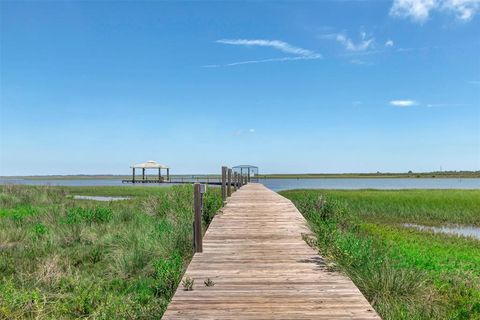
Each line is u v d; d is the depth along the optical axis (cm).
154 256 891
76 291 701
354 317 435
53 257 938
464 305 636
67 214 1489
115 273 867
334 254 693
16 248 1059
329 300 491
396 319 504
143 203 1803
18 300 625
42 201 2370
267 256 734
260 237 930
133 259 879
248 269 641
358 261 667
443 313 591
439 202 2512
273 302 484
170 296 660
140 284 766
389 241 1216
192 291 528
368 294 581
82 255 998
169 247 915
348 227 1420
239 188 3173
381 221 1883
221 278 589
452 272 848
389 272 624
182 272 727
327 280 577
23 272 838
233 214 1357
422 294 619
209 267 655
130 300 655
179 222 1196
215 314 446
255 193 2473
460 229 1678
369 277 607
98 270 899
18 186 2798
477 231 1623
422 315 556
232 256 736
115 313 600
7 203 2202
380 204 2403
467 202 2498
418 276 655
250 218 1252
